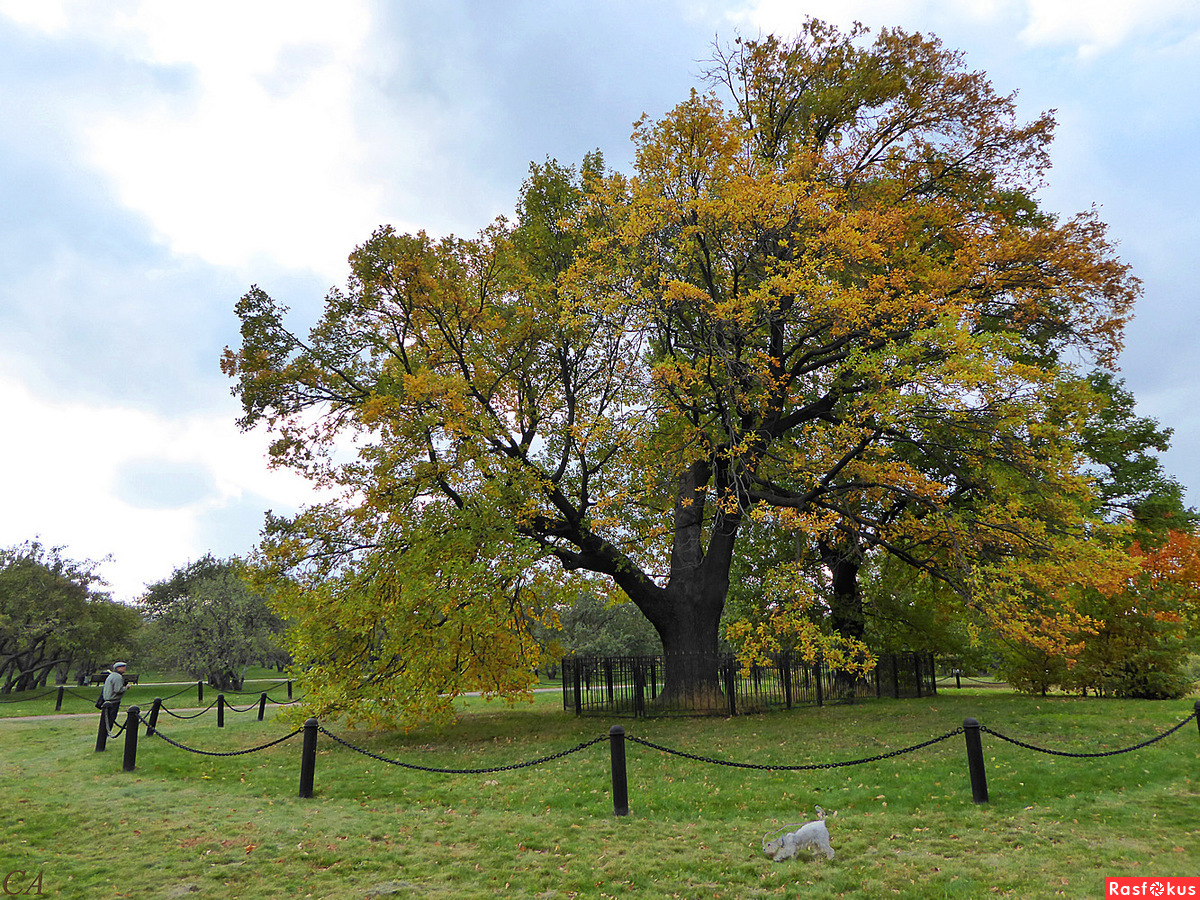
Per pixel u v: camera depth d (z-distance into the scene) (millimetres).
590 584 17516
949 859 6840
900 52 18141
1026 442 14539
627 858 7184
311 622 15445
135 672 43688
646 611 17938
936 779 9641
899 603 24469
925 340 12875
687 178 15984
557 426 17625
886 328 14117
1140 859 6590
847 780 9961
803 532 15078
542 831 8211
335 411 17031
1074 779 9367
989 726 13469
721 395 15008
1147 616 18312
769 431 16703
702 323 15414
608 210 16141
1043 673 19672
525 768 11664
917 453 18156
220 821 8789
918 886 6160
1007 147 18078
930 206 16750
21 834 8242
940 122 18250
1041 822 7812
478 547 14727
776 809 8891
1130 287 15875
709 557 18281
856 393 15820
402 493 15398
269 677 55781
